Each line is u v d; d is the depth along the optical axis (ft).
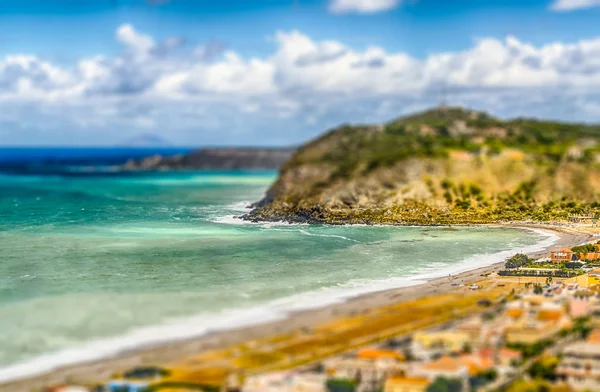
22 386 513.04
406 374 519.60
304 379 508.53
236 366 545.03
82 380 521.65
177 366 545.85
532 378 528.22
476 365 540.11
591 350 566.36
